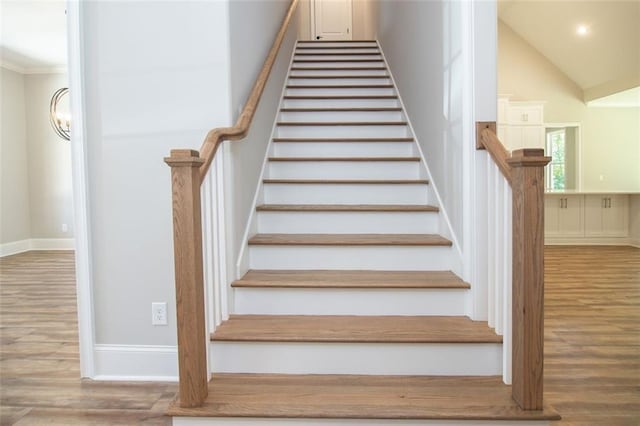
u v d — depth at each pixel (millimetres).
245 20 2484
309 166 3256
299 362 1935
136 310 2152
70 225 6781
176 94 2115
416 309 2195
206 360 1786
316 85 4598
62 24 4824
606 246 6523
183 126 2119
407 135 3775
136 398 1975
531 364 1599
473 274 2113
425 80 3121
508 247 1758
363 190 3041
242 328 2010
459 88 2256
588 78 7734
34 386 2098
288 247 2482
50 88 6648
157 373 2156
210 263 1896
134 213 2137
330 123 3787
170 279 2137
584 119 8078
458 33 2258
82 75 2111
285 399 1713
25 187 6707
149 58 2109
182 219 1624
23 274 4832
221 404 1675
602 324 2932
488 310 2047
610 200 6699
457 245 2326
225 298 2107
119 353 2164
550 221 6742
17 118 6566
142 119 2123
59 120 6629
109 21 2105
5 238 6328
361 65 5414
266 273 2398
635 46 6457
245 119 2150
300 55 5660
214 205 2010
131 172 2131
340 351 1925
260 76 2691
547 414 1585
